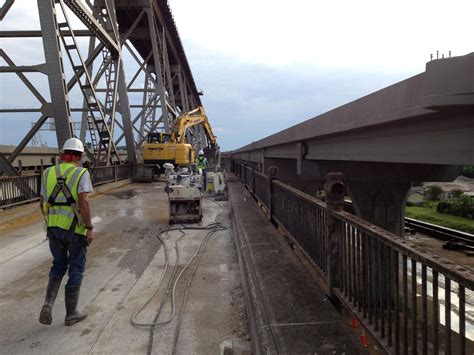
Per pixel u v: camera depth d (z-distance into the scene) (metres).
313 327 3.31
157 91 37.62
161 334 3.95
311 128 9.69
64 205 4.10
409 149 5.52
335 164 11.41
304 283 4.43
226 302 4.80
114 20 25.06
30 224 10.69
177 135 29.12
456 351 5.43
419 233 20.81
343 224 3.71
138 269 6.25
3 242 8.43
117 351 3.62
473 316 7.14
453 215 29.81
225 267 6.34
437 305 2.04
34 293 5.22
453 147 4.40
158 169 27.31
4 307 4.72
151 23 34.97
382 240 2.72
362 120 6.14
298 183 19.50
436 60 3.31
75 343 3.78
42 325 4.18
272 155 18.80
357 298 3.32
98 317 4.38
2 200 11.29
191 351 3.61
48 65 15.00
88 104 21.83
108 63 25.50
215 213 11.98
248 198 12.98
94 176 19.11
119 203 14.68
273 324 3.38
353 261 3.38
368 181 10.52
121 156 38.84
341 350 2.93
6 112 18.33
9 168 14.98
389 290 2.75
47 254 7.39
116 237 8.70
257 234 7.15
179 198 10.25
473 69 3.15
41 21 14.77
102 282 5.60
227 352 3.58
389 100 5.13
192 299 4.90
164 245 7.86
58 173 4.13
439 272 1.99
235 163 32.78
